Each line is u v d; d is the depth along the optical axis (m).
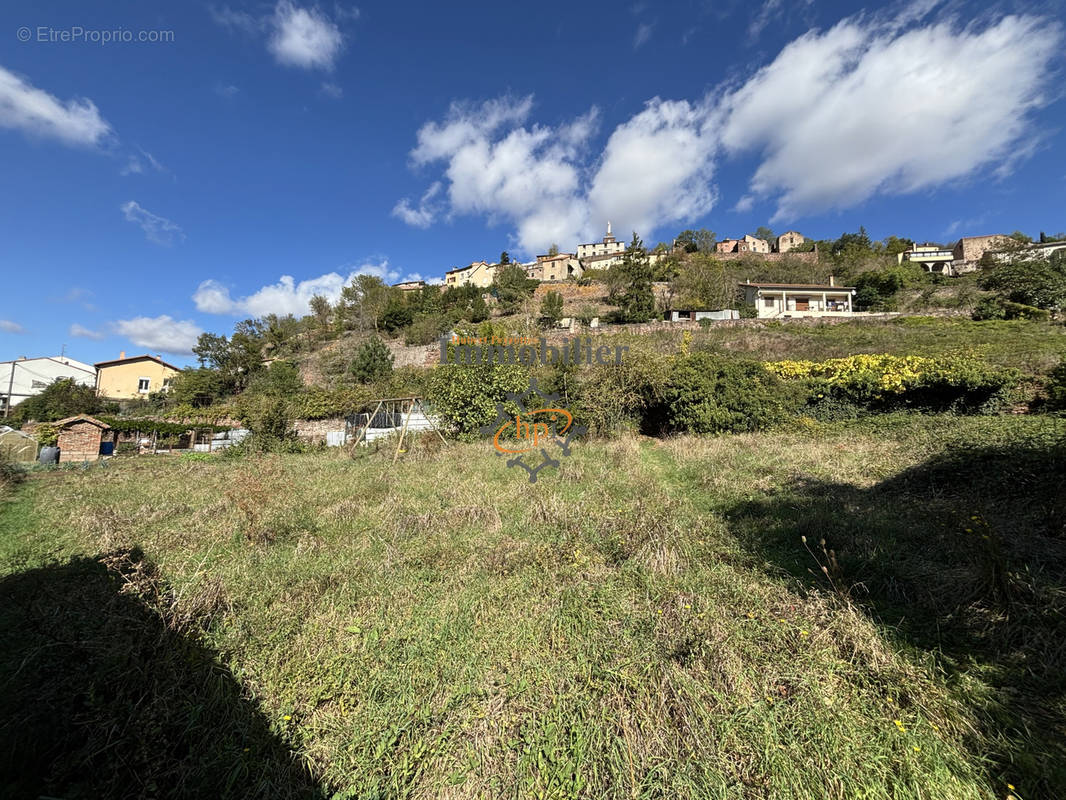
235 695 2.25
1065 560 3.30
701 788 1.71
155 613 2.87
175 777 1.83
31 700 2.14
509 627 2.88
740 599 3.18
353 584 3.61
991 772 1.78
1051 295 22.69
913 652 2.59
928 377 11.43
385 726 2.06
